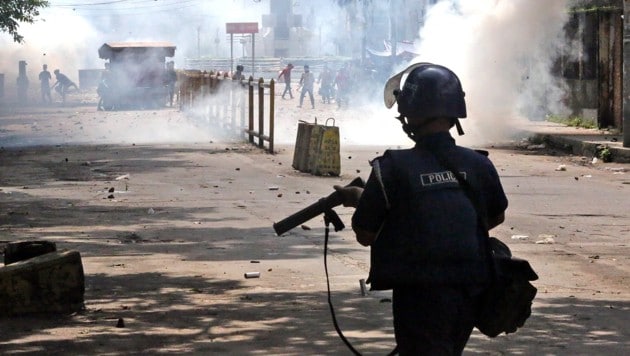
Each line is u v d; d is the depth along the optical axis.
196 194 20.41
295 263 13.30
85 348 9.11
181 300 11.09
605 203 19.61
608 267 13.32
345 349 9.05
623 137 28.25
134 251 14.16
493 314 5.54
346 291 11.55
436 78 5.59
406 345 5.51
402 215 5.50
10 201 19.33
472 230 5.48
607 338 9.56
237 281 12.14
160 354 8.90
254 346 9.16
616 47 34.69
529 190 21.59
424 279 5.42
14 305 10.23
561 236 15.80
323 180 23.02
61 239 15.12
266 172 24.56
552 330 9.84
